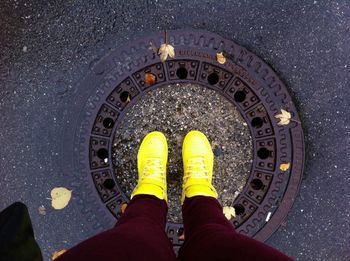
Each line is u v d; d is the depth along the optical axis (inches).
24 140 41.0
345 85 40.6
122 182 41.3
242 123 40.9
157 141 39.3
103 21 40.5
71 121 40.9
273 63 40.6
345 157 40.9
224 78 40.7
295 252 41.2
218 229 27.7
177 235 41.3
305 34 40.5
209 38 40.4
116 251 22.8
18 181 41.1
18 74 40.9
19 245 25.7
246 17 40.4
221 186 41.2
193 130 40.6
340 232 41.1
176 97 40.8
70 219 41.2
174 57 40.5
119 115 41.0
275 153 41.0
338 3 40.4
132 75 40.8
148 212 31.8
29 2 40.8
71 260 22.1
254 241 24.9
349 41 40.5
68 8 40.6
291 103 40.7
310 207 41.1
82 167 41.0
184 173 39.1
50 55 40.8
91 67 40.7
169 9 40.4
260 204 41.2
